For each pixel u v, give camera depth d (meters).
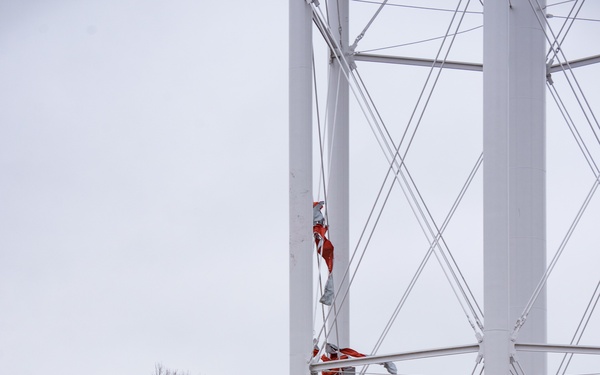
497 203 19.25
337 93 25.17
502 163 19.33
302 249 21.73
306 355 21.33
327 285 23.05
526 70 26.23
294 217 21.84
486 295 19.12
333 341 27.05
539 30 26.47
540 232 25.72
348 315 27.39
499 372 18.91
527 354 24.41
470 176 22.91
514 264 25.47
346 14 28.41
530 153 25.95
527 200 25.77
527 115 26.09
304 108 22.05
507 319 19.02
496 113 19.47
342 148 27.88
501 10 19.69
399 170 21.69
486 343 19.05
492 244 19.19
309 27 22.33
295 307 21.53
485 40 19.72
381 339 22.67
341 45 28.16
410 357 19.86
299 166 21.94
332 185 27.81
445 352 19.50
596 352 19.05
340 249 27.61
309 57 22.25
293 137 22.02
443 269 20.23
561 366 23.52
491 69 19.59
